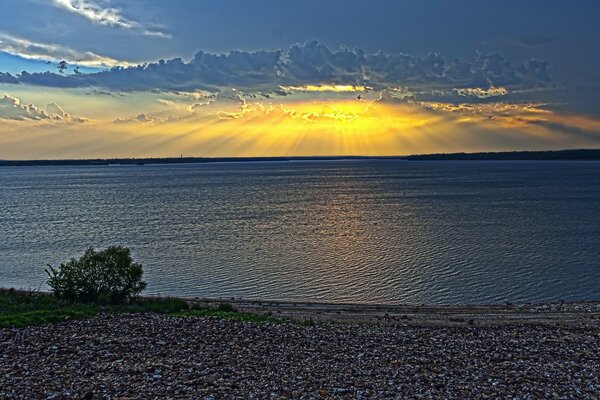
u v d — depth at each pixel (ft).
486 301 122.72
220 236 226.99
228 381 56.70
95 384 54.39
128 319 82.99
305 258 174.91
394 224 262.67
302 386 55.83
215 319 85.51
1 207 372.58
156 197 460.55
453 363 65.26
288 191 528.63
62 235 232.32
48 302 93.81
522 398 53.36
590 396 54.19
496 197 419.13
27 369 58.49
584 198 400.26
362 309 105.91
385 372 61.00
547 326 88.79
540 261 167.22
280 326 82.58
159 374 58.18
